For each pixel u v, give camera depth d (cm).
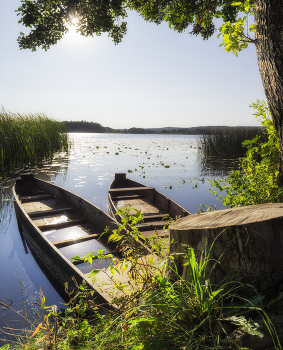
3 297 233
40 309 216
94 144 2177
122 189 527
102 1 357
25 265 293
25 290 245
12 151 848
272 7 179
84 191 623
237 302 101
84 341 113
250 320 87
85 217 424
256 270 106
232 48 233
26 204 495
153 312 109
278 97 181
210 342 92
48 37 392
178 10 355
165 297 101
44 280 263
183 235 125
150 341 93
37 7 369
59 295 237
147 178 754
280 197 219
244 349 79
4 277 267
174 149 1730
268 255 105
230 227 110
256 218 113
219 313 100
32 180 603
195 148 1819
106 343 105
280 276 103
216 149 1170
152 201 501
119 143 2397
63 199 518
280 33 178
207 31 387
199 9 338
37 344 126
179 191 606
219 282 109
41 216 432
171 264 133
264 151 232
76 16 381
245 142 240
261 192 242
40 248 300
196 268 103
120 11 401
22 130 911
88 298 188
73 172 852
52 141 1144
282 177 210
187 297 102
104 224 359
